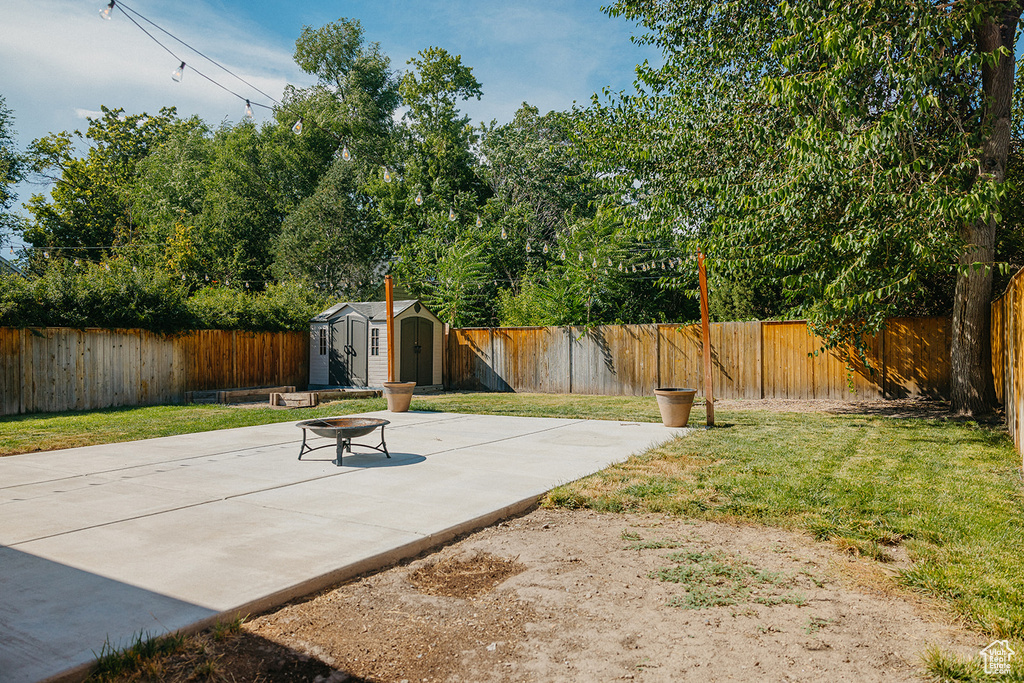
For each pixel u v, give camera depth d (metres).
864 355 12.84
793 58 9.70
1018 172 11.17
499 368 18.83
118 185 34.44
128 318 14.35
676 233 17.69
